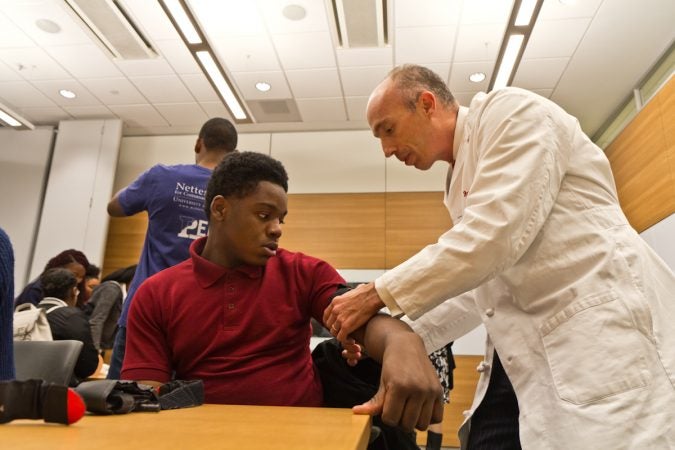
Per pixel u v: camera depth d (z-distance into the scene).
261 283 0.96
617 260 0.94
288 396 0.87
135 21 3.94
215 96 5.01
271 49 4.19
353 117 5.33
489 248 0.87
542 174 0.93
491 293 1.14
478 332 4.68
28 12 3.89
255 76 4.59
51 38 4.18
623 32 3.82
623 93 4.60
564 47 4.04
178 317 0.92
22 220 5.47
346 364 0.96
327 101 5.01
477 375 4.58
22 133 5.71
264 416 0.57
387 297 0.86
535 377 0.98
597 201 1.02
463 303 1.30
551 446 0.90
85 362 2.28
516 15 3.33
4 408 0.47
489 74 4.45
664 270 1.00
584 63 4.22
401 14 3.73
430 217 5.23
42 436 0.41
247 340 0.92
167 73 4.64
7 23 4.02
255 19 3.83
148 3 3.72
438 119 1.25
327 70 4.48
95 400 0.57
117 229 5.48
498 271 0.90
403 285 0.86
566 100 4.75
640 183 3.87
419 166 1.32
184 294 0.94
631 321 0.88
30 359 1.44
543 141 0.96
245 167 0.96
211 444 0.39
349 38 3.98
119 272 3.40
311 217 5.37
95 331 3.01
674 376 0.85
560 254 0.98
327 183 5.45
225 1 3.65
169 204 1.73
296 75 4.56
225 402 0.86
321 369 0.98
